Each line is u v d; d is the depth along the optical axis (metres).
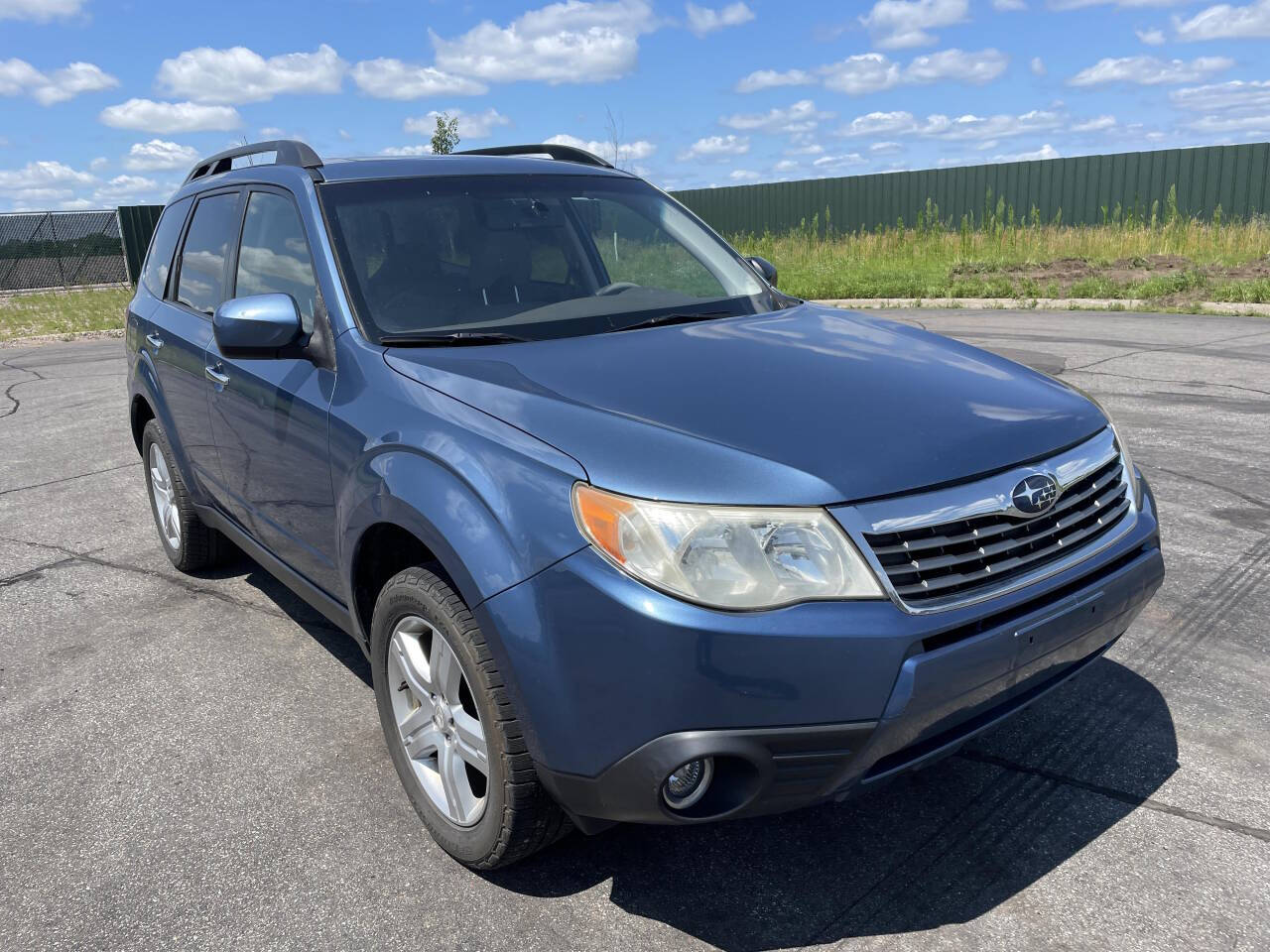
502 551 2.21
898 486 2.13
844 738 2.04
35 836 2.78
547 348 2.83
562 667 2.11
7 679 3.76
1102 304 13.87
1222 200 22.06
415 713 2.68
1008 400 2.56
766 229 29.50
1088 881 2.43
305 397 3.03
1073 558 2.35
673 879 2.52
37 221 28.50
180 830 2.78
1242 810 2.68
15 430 8.44
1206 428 6.59
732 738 2.00
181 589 4.63
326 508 2.98
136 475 6.76
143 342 4.62
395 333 2.94
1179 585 4.10
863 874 2.50
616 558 2.06
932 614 2.08
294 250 3.35
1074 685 3.37
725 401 2.39
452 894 2.48
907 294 16.44
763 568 2.02
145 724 3.39
